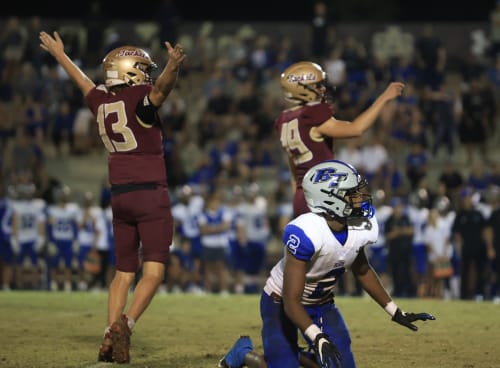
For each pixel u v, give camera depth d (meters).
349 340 16.52
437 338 23.00
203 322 25.89
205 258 50.00
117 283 20.56
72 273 52.72
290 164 23.47
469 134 66.00
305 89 22.98
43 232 50.62
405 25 78.62
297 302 15.56
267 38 80.12
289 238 15.61
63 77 70.75
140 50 20.84
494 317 27.47
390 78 69.44
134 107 19.86
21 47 71.44
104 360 19.20
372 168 59.62
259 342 22.16
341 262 16.05
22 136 62.94
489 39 78.81
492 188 48.72
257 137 65.88
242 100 68.62
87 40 72.38
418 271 47.84
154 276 19.94
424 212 48.19
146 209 20.03
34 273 50.84
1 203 49.78
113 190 20.34
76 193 66.44
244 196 51.78
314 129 22.53
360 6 101.69
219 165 62.78
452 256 48.22
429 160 68.25
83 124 69.38
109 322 20.00
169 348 21.25
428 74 69.31
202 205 50.62
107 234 49.97
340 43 75.06
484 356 20.39
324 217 15.84
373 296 17.08
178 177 60.34
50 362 19.28
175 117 68.31
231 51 75.44
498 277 46.94
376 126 66.69
